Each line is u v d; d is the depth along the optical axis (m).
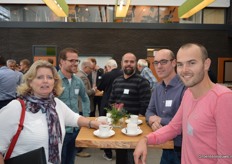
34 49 7.95
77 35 8.02
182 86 1.87
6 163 1.28
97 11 8.59
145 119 2.19
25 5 8.30
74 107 2.44
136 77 2.73
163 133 1.39
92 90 4.07
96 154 3.75
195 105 1.14
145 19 8.67
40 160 1.23
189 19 8.63
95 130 1.77
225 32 8.23
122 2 5.16
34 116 1.39
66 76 2.39
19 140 1.34
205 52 1.10
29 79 1.43
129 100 2.70
